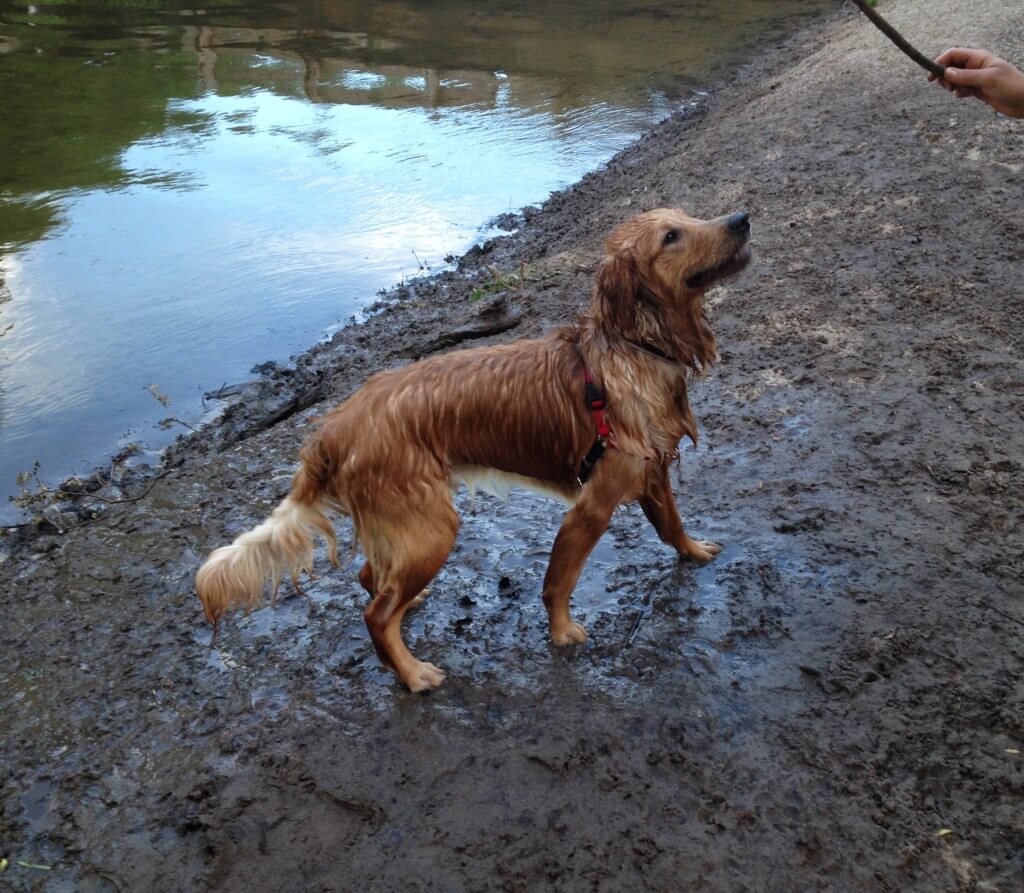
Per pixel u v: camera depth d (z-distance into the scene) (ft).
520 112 19.19
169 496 7.76
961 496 6.50
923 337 8.21
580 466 5.44
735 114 16.56
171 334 10.86
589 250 11.55
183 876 4.75
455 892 4.57
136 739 5.48
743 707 5.29
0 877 4.81
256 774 5.19
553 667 5.69
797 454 7.13
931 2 19.74
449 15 29.17
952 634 5.55
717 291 9.52
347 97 20.36
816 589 5.96
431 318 10.66
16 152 16.89
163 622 6.32
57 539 7.33
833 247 9.96
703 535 6.52
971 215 10.03
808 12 27.63
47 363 10.26
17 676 5.99
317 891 4.63
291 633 6.12
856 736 5.07
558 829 4.78
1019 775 4.78
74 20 28.55
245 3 31.50
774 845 4.61
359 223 14.02
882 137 12.67
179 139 17.69
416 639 5.98
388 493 5.23
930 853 4.52
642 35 25.63
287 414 9.14
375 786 5.07
